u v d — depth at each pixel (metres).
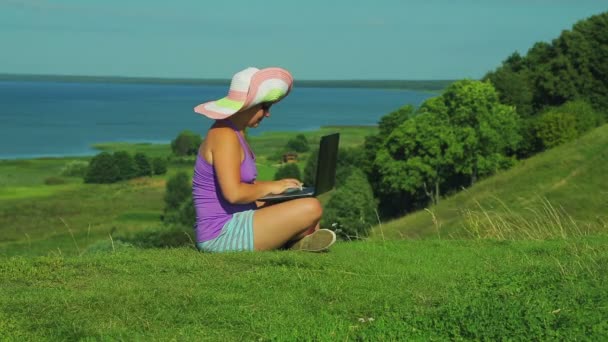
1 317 4.93
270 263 6.46
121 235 40.06
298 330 4.71
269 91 6.69
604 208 26.59
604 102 73.62
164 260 6.55
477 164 61.19
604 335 4.45
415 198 65.25
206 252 6.90
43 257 6.79
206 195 6.83
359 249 7.77
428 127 60.75
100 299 5.35
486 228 10.45
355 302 5.44
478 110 60.41
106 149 161.12
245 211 6.90
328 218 53.72
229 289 5.72
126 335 4.65
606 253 7.18
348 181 56.22
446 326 4.68
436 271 6.66
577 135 65.19
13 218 81.38
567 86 74.19
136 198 97.31
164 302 5.30
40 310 5.12
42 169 127.00
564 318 4.69
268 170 108.94
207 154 6.77
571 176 31.59
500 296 5.36
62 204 91.38
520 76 78.19
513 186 33.12
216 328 4.85
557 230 9.99
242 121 6.82
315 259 6.61
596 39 74.56
